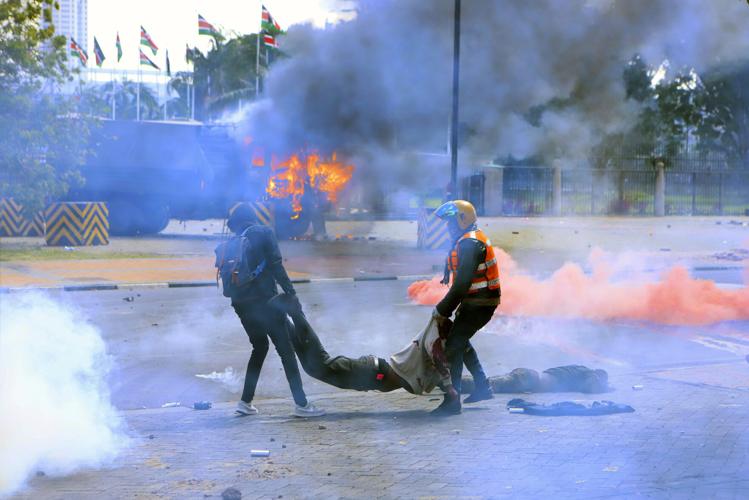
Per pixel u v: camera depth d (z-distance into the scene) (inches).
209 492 233.9
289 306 328.5
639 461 255.6
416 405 351.3
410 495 227.9
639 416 316.2
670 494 222.8
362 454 271.6
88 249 1130.7
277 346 332.5
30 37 1180.5
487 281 331.9
